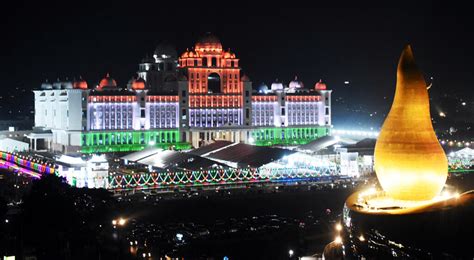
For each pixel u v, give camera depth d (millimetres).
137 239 197750
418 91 93500
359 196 103250
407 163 92188
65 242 188625
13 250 179750
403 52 95125
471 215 80188
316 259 169250
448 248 80125
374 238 86562
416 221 82688
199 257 183500
